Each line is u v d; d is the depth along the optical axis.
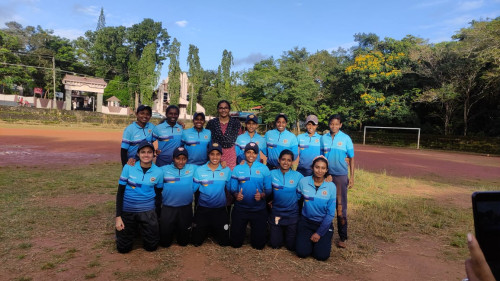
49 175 8.26
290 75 33.88
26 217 4.89
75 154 13.09
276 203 4.26
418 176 11.47
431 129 28.95
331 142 4.65
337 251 4.23
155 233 3.93
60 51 44.06
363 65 29.89
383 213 5.95
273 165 5.05
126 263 3.56
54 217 4.96
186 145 4.95
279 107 33.66
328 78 35.72
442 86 25.94
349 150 4.61
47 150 14.04
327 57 46.62
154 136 4.96
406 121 29.67
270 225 4.31
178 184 4.06
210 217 4.19
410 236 4.90
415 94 28.83
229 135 5.20
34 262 3.46
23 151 13.34
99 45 47.19
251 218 4.15
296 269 3.62
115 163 10.94
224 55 56.56
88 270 3.34
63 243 4.02
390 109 28.98
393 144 30.16
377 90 31.53
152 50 44.00
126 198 3.82
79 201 5.93
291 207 4.21
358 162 15.59
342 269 3.68
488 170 14.04
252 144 4.27
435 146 26.97
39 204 5.61
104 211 5.38
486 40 22.11
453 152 24.81
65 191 6.62
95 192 6.65
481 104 26.53
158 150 4.95
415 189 8.80
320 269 3.65
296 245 4.00
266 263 3.75
